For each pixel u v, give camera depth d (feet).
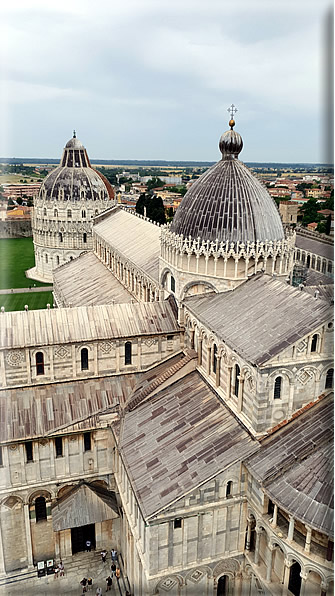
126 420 168.55
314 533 120.98
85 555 174.70
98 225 379.14
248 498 135.13
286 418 135.13
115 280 302.86
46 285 481.87
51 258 572.51
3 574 167.12
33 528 170.71
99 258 360.89
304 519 111.34
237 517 137.49
